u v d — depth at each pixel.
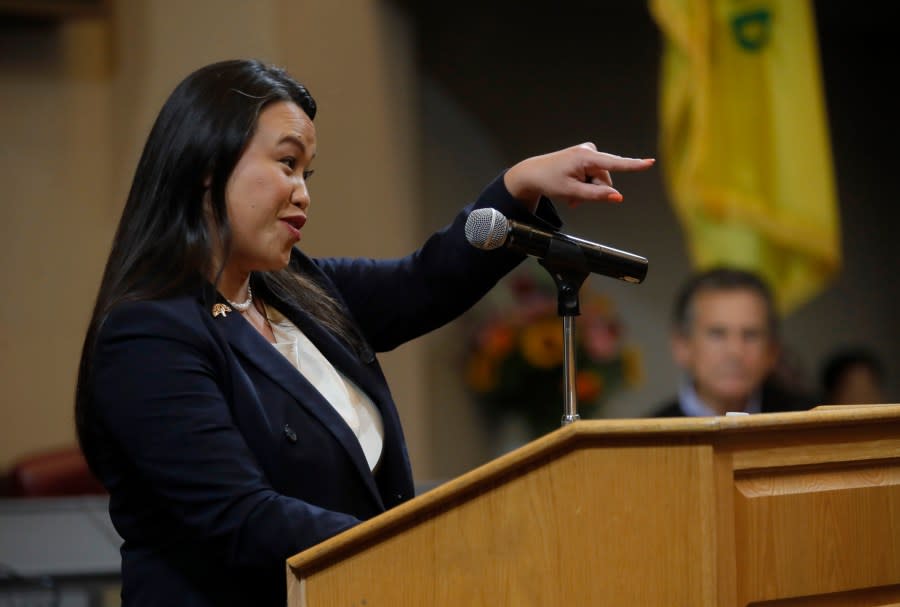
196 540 4.27
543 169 5.01
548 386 16.67
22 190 14.17
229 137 4.60
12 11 13.69
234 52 14.82
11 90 14.15
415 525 3.73
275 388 4.58
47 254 14.23
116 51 14.51
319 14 15.58
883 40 20.14
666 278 18.03
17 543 9.67
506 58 17.86
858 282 19.55
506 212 5.05
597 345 16.80
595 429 3.64
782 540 3.96
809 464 4.03
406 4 16.66
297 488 4.49
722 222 17.83
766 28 17.69
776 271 17.95
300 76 15.37
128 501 4.53
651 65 18.28
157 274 4.54
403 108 16.59
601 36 18.31
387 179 16.23
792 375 17.42
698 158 17.78
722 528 3.80
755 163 17.80
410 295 5.50
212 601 4.38
